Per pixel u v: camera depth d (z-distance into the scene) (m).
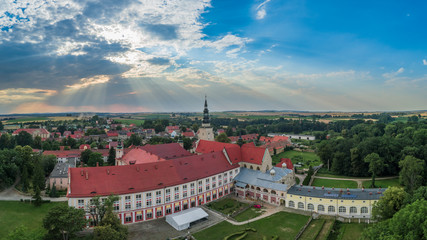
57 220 83.81
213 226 105.75
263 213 116.94
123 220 107.25
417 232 62.94
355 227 102.56
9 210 114.94
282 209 120.44
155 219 112.38
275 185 128.25
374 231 72.88
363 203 109.56
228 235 98.06
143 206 110.38
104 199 101.69
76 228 85.06
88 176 107.50
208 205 126.75
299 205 119.31
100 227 81.06
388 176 166.25
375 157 149.12
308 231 100.06
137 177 113.75
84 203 102.44
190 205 123.62
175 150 178.00
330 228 100.69
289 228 102.62
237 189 139.50
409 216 64.94
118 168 113.62
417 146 169.12
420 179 127.31
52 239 87.75
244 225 106.06
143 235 98.56
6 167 143.38
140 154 159.62
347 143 185.00
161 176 118.31
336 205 112.12
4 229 99.00
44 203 124.75
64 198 132.12
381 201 95.94
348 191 118.19
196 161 135.12
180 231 101.69
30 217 110.38
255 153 150.50
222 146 168.62
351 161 171.00
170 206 117.00
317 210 115.38
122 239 84.19
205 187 129.38
